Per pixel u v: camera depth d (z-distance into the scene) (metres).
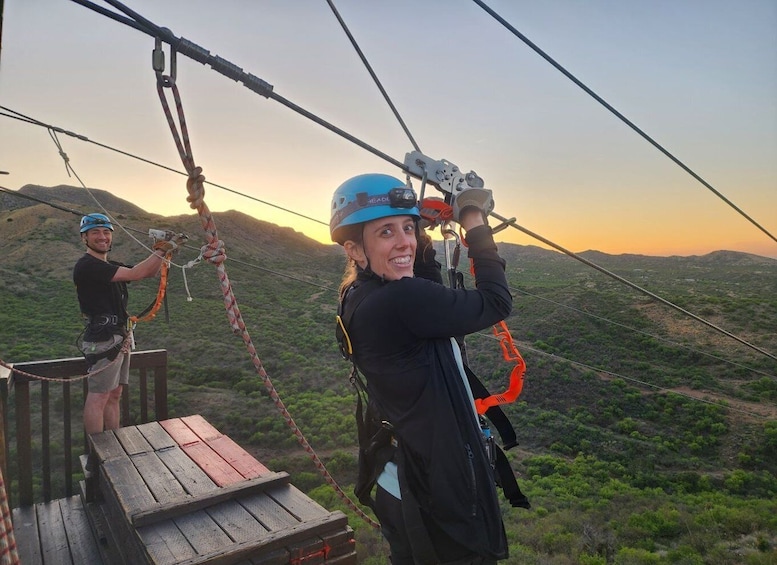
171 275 65.56
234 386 39.50
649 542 19.80
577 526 20.80
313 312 60.44
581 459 34.66
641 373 49.03
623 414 42.34
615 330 58.56
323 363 44.72
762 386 43.97
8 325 44.47
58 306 52.72
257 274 77.19
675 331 57.06
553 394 45.72
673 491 30.22
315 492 25.23
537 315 64.88
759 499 28.25
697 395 44.03
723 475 32.84
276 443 31.58
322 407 36.06
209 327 51.25
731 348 51.34
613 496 26.45
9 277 59.75
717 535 20.25
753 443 36.28
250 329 52.66
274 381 41.00
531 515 22.50
